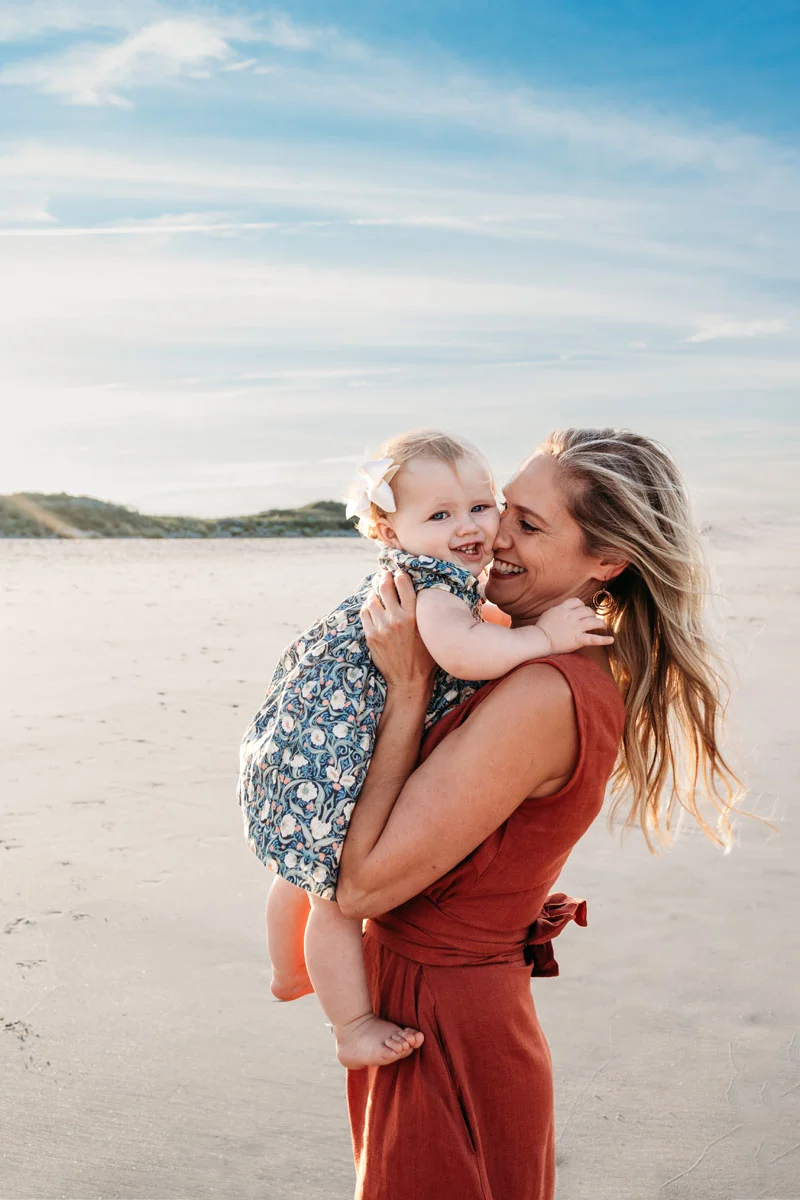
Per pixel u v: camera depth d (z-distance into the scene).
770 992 4.01
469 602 2.09
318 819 1.99
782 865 5.16
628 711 2.22
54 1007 3.88
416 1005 2.00
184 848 5.34
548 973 2.15
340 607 2.18
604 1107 3.37
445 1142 1.93
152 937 4.40
